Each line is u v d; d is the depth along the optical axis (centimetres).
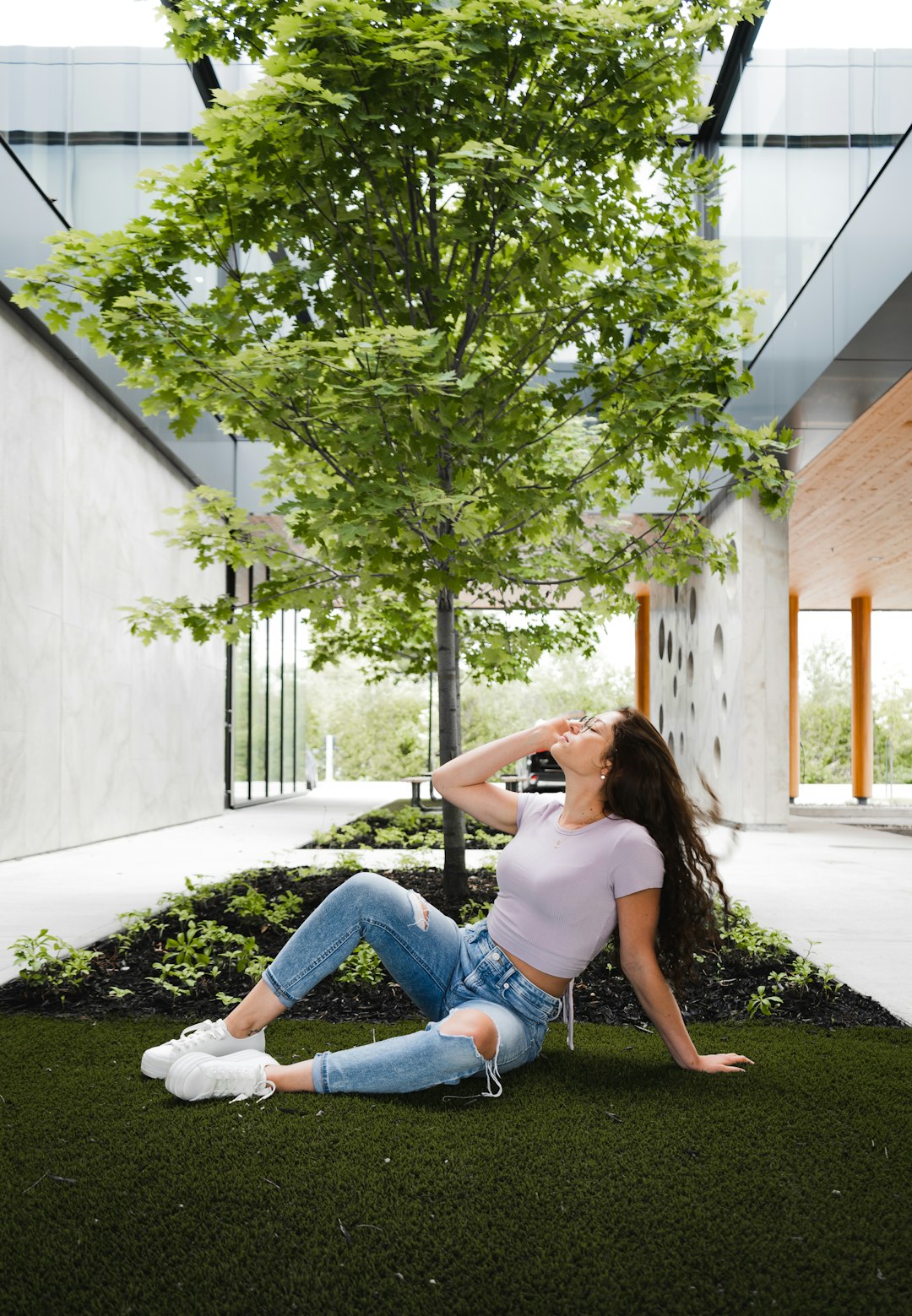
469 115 454
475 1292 180
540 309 536
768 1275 187
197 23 482
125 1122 258
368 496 456
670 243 538
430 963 299
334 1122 257
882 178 840
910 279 778
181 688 1538
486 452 518
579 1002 406
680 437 525
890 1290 182
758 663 1459
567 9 420
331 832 1127
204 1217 206
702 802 1803
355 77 432
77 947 513
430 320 520
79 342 1064
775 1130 258
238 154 464
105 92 1158
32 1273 186
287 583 649
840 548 1988
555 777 2375
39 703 1033
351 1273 186
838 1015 392
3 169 889
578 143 483
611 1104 276
